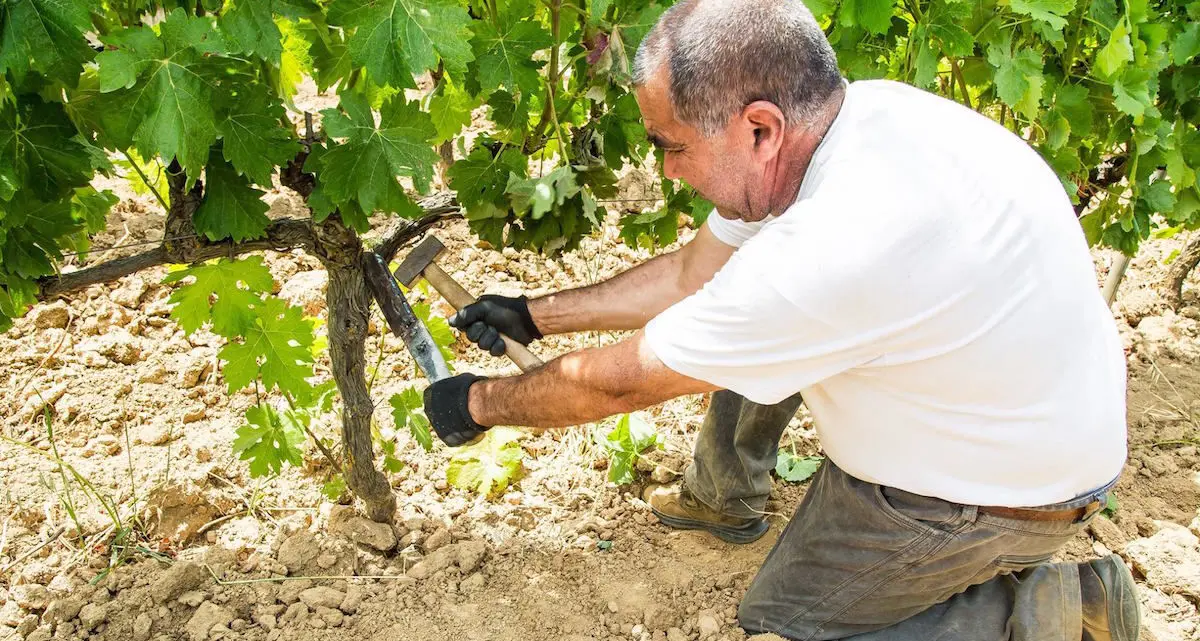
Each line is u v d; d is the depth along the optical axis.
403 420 2.90
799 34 1.85
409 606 2.73
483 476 3.12
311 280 3.76
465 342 3.74
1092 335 2.04
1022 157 1.99
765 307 1.87
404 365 3.60
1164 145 2.98
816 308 1.84
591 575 2.89
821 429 2.28
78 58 1.74
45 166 1.96
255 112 1.91
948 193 1.84
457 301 2.57
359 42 1.88
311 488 3.12
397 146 2.07
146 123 1.82
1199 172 3.25
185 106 1.83
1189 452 3.55
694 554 3.02
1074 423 2.04
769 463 2.97
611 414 2.16
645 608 2.74
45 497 2.95
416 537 2.98
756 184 2.01
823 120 1.92
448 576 2.84
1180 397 3.83
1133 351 4.07
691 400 3.64
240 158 1.93
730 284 1.92
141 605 2.65
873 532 2.31
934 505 2.21
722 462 2.89
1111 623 2.46
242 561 2.87
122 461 3.11
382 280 2.47
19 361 3.40
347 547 2.90
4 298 2.30
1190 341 4.11
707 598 2.83
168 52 1.81
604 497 3.19
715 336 1.93
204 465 3.12
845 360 1.96
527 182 2.29
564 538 3.03
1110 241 3.21
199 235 2.30
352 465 2.81
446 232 4.13
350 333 2.59
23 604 2.65
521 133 2.50
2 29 1.70
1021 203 1.91
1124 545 3.12
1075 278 1.98
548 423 2.24
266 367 2.63
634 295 2.56
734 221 2.41
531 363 2.49
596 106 2.54
